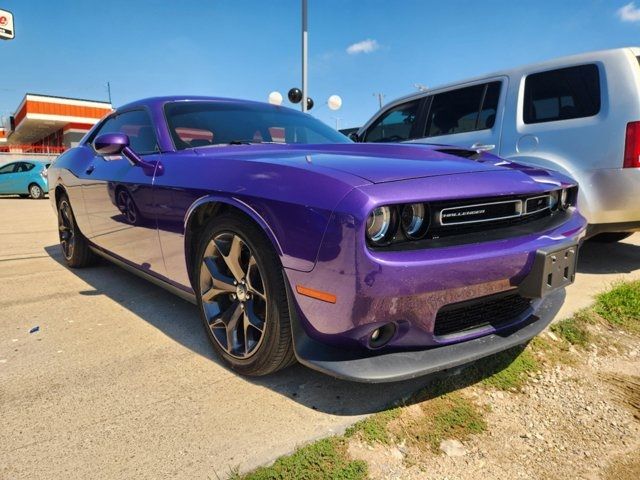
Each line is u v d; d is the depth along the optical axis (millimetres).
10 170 14820
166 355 2418
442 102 4961
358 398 2012
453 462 1703
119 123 3430
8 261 4566
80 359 2381
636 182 3459
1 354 2441
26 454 1669
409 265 1605
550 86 4008
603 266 4168
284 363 2033
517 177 2082
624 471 1701
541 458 1753
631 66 3564
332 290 1655
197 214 2326
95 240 3578
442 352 1842
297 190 1765
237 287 2141
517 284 1940
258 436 1760
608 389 2223
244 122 3059
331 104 10352
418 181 1752
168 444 1719
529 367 2355
